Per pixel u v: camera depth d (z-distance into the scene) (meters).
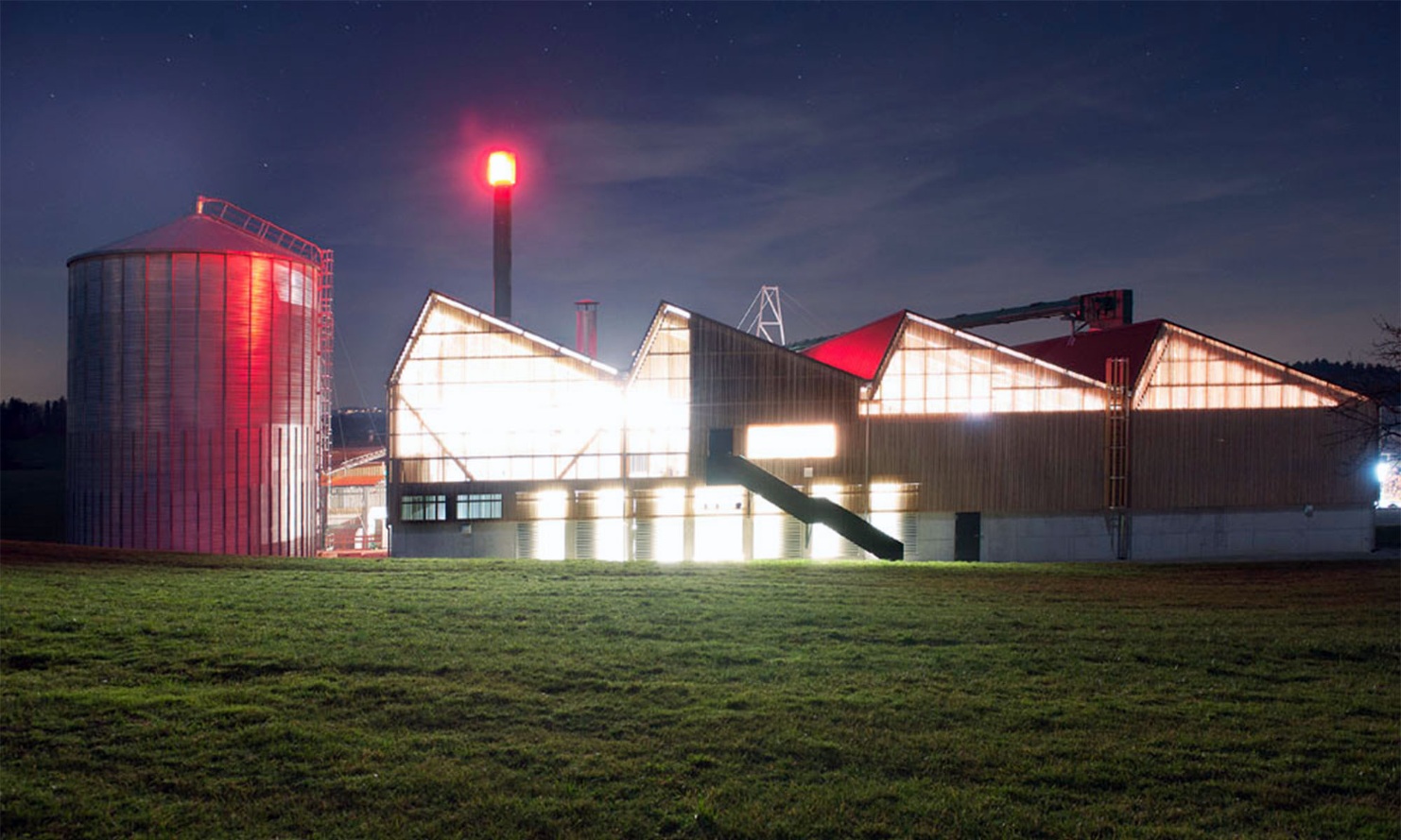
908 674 16.88
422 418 43.22
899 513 44.62
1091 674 17.34
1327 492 48.19
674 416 43.78
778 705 14.83
